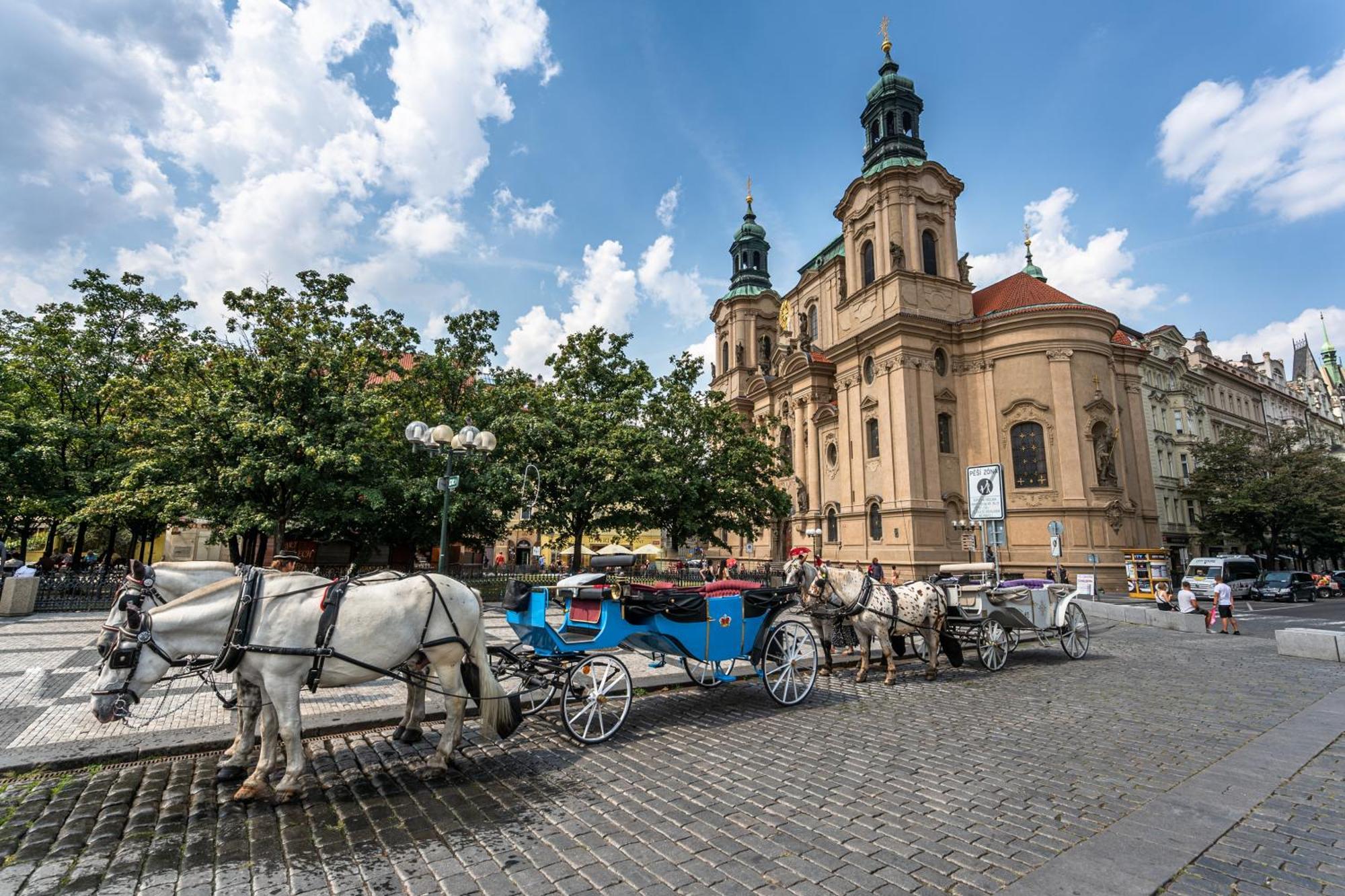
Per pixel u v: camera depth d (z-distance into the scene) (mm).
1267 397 68500
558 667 7820
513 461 26031
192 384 23203
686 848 4832
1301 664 13859
